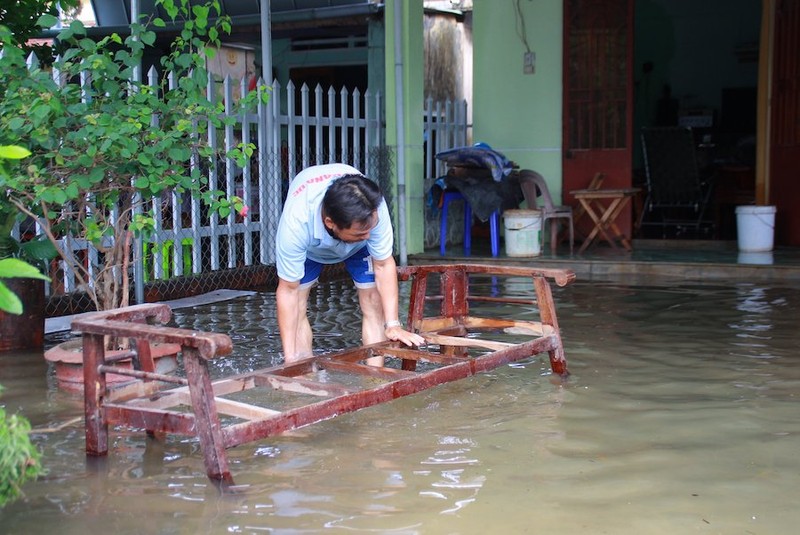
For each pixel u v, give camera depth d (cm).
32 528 287
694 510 301
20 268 185
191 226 794
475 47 1162
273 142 855
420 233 1029
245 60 1195
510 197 1025
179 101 483
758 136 1087
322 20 1102
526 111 1149
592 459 352
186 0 502
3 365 512
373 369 397
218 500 309
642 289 802
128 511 301
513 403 433
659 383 469
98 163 452
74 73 473
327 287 838
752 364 509
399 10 953
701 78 1537
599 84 1112
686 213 1438
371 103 1004
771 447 366
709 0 1513
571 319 654
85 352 346
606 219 1029
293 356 424
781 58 1057
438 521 292
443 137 1140
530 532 283
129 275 705
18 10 538
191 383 315
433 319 502
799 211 1039
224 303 735
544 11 1127
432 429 391
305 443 372
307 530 285
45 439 379
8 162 260
